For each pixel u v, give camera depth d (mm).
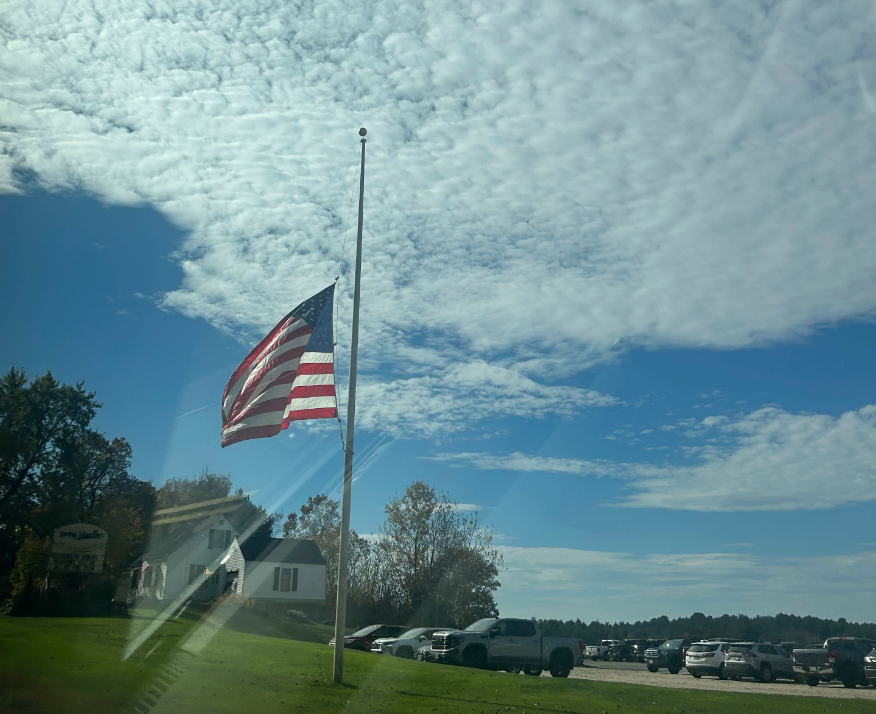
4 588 39000
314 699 13531
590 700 15508
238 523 53625
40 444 43844
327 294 18109
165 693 12859
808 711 15234
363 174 18906
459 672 19344
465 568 54750
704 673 30797
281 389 17359
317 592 54781
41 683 12656
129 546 40750
